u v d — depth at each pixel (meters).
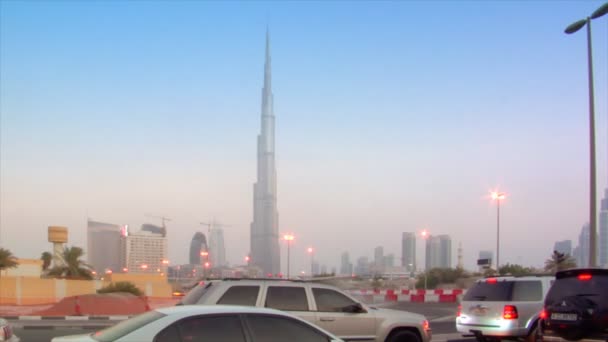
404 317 12.76
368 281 97.00
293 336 8.04
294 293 12.12
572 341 10.45
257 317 7.95
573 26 21.06
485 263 25.66
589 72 20.84
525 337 14.26
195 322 7.61
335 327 12.14
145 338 7.34
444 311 34.06
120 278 64.75
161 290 58.31
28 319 27.16
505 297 14.51
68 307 31.22
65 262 64.31
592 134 20.62
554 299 10.89
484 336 14.76
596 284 10.43
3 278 45.91
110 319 27.77
